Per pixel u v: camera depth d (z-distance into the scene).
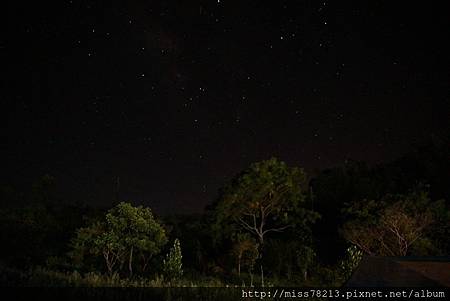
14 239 18.88
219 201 22.09
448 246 19.39
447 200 24.45
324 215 26.56
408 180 26.83
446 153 27.55
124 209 17.23
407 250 18.73
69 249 19.14
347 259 19.14
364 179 27.02
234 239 20.86
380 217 19.38
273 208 22.58
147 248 17.16
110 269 16.45
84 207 23.61
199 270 20.03
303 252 20.06
